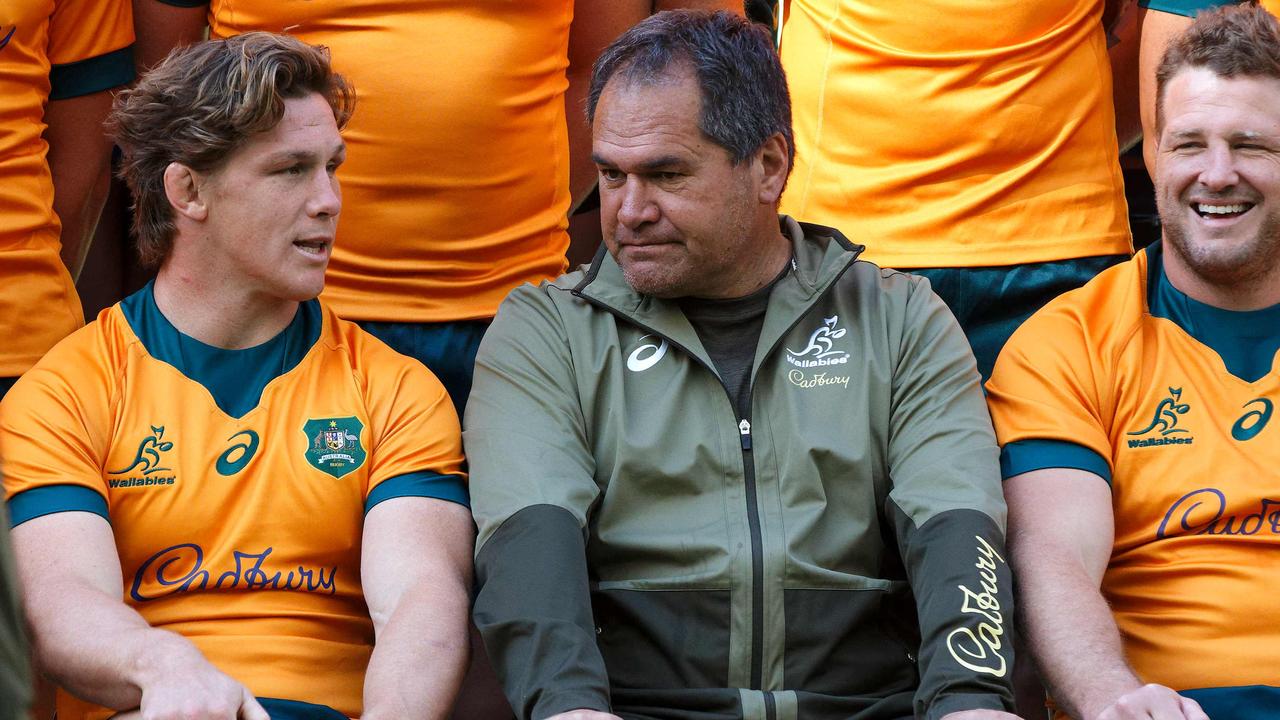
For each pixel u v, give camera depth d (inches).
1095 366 444.1
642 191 414.0
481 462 422.3
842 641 412.5
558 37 510.6
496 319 449.7
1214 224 430.0
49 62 479.8
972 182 500.7
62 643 366.0
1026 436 436.5
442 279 498.3
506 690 378.9
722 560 410.6
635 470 420.5
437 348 499.2
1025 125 496.4
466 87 485.4
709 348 433.7
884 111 502.0
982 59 491.8
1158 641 422.6
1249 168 424.5
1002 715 362.6
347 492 414.3
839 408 425.4
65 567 381.7
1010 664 377.7
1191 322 444.8
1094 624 396.8
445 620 392.5
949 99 495.5
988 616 382.9
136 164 409.1
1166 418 436.8
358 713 407.5
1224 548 424.5
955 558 394.6
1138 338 445.7
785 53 533.0
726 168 416.5
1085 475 429.4
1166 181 436.5
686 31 419.2
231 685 355.3
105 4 490.0
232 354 415.5
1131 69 571.5
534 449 418.0
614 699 406.3
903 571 434.0
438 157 488.1
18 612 175.5
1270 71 425.1
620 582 416.5
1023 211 501.4
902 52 497.4
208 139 394.9
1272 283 436.8
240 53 398.3
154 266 450.0
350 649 410.9
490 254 503.8
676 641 409.4
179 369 412.2
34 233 467.8
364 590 407.8
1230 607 417.1
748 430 423.2
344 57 482.3
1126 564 435.2
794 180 522.6
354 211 490.3
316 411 416.8
